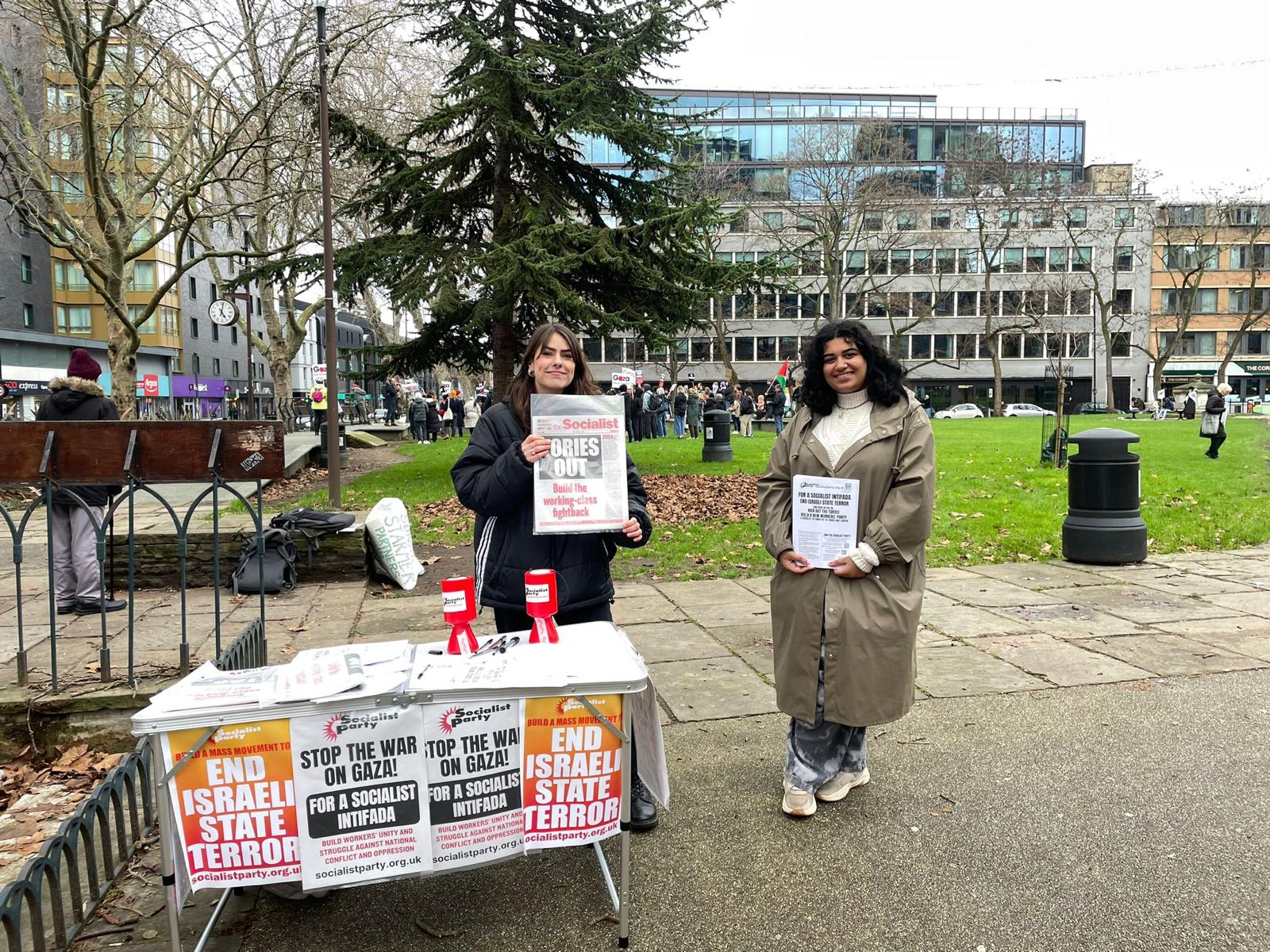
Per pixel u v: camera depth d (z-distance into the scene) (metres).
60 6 13.91
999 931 2.58
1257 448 18.36
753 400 38.44
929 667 4.96
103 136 17.73
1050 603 6.44
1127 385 65.50
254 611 6.28
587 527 2.85
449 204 13.96
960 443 19.23
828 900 2.75
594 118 12.70
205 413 47.88
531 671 2.51
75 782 3.81
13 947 2.28
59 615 5.84
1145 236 60.69
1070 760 3.71
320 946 2.57
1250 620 5.87
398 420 38.78
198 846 2.30
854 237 50.38
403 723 2.37
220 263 57.88
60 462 4.06
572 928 2.64
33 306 45.16
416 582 7.39
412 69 21.97
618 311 13.47
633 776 3.21
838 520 3.10
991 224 59.97
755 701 4.51
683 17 13.04
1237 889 2.75
